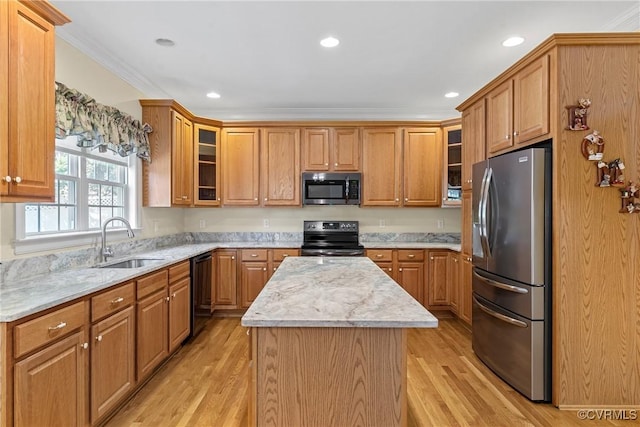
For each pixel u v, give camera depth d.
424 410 2.24
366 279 2.08
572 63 2.20
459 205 4.34
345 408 1.40
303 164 4.52
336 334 1.39
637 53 2.21
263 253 4.28
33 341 1.51
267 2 2.30
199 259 3.63
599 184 2.20
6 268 2.02
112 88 3.15
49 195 1.90
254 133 4.52
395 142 4.50
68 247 2.53
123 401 2.31
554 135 2.23
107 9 2.36
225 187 4.52
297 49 2.97
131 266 3.02
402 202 4.50
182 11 2.39
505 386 2.55
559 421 2.11
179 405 2.29
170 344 2.90
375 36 2.75
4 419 1.40
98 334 1.94
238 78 3.62
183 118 4.00
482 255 2.86
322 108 4.68
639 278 2.22
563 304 2.22
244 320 1.33
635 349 2.22
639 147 2.21
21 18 1.71
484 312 2.87
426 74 3.52
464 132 3.55
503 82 2.77
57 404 1.65
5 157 1.62
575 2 2.30
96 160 3.05
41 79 1.84
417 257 4.24
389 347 1.40
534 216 2.28
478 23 2.56
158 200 3.68
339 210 4.82
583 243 2.22
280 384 1.40
